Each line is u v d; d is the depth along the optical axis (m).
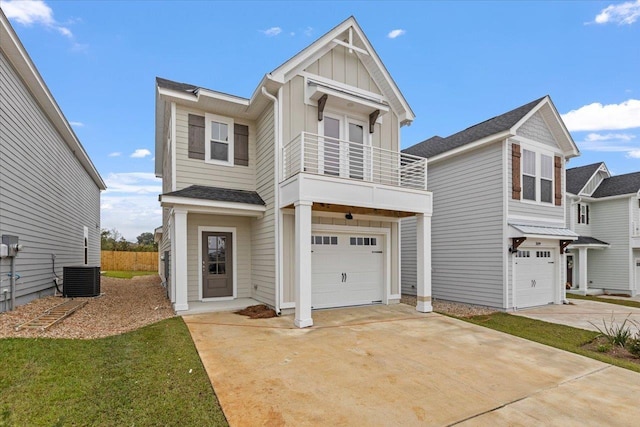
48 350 4.70
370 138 9.59
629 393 4.10
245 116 9.69
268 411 3.42
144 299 10.14
